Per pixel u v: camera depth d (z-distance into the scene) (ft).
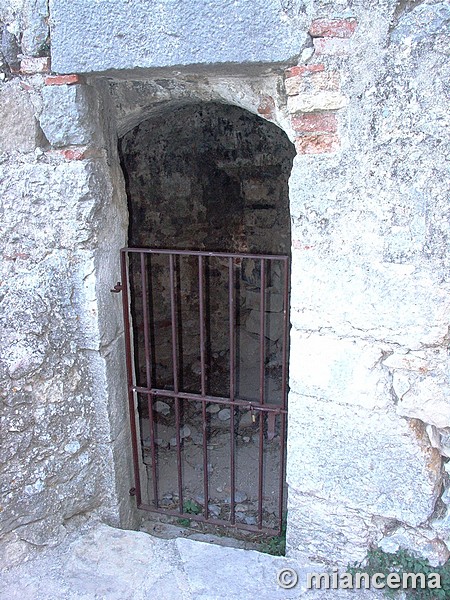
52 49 7.15
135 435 9.77
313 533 8.21
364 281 6.94
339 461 7.75
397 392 7.15
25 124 7.80
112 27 6.80
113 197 8.84
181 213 16.85
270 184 17.26
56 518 8.85
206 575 8.11
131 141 14.56
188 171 16.44
